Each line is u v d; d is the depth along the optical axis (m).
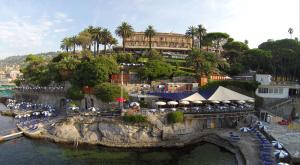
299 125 66.06
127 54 123.44
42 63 149.62
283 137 55.84
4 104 146.12
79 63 110.12
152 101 79.56
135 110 66.44
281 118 70.88
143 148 61.06
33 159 54.22
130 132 63.12
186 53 162.62
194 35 146.38
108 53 144.38
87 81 87.75
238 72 113.00
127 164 51.78
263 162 44.03
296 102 78.62
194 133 65.31
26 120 84.31
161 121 64.94
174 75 101.81
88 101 86.81
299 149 48.03
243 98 74.75
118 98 76.88
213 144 62.81
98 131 65.00
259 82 86.50
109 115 66.31
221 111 68.81
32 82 139.25
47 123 73.69
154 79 99.25
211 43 144.38
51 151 59.09
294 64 111.94
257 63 116.50
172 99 74.69
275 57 115.19
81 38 137.25
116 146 61.38
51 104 109.88
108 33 140.62
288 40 125.06
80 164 51.75
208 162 51.72
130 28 136.75
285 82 97.19
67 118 68.25
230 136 60.41
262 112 74.94
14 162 52.53
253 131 62.72
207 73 97.38
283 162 43.88
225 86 86.94
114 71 92.06
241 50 139.12
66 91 99.75
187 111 67.06
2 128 78.81
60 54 139.88
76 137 65.00
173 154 57.53
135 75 99.94
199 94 74.38
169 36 166.38
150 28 142.50
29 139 67.56
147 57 129.75
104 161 53.31
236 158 51.88
